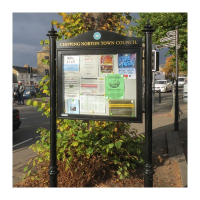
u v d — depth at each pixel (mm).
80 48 3779
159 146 6926
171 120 11422
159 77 45156
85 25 4934
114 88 3727
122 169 4590
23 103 23031
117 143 4363
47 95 4781
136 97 3656
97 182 4422
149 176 3410
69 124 4531
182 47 17953
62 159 4578
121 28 5121
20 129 10562
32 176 4746
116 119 3734
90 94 3816
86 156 4426
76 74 3848
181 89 40594
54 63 3822
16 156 6578
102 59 3742
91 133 4582
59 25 4852
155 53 9594
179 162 5336
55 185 3781
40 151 4719
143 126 10117
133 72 3646
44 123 12133
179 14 17609
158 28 18594
